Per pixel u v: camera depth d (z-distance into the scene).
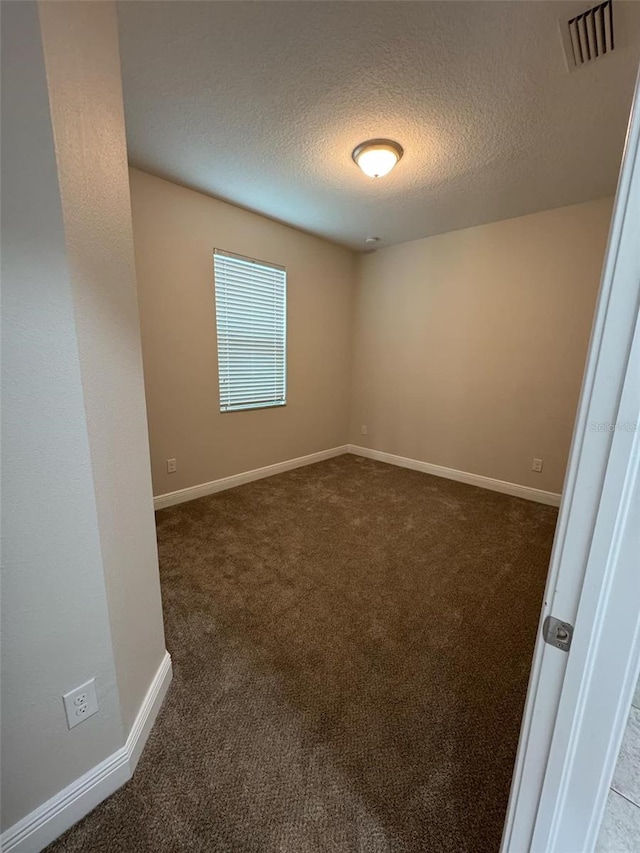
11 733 0.83
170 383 2.85
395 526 2.71
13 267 0.70
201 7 1.22
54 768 0.91
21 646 0.81
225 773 1.08
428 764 1.11
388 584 2.02
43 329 0.75
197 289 2.88
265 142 2.02
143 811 0.98
